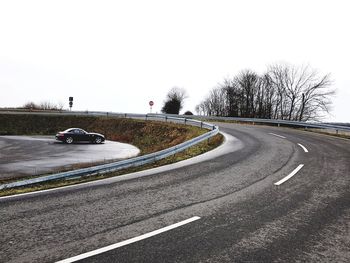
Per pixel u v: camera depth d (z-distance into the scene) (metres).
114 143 29.22
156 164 12.23
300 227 5.54
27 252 4.41
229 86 74.69
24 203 6.88
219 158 12.93
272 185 8.43
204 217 5.95
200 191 7.82
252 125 32.50
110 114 43.78
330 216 6.11
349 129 22.59
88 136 28.11
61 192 7.88
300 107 60.25
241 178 9.26
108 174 10.46
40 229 5.29
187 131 25.78
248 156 13.25
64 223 5.57
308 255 4.50
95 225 5.48
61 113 45.94
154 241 4.85
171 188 8.14
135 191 7.87
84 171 10.09
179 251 4.53
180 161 12.66
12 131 39.38
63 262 4.14
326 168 10.73
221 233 5.21
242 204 6.78
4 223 5.57
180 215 6.04
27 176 11.93
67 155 19.08
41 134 39.00
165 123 31.92
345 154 13.95
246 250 4.61
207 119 44.28
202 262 4.22
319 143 17.86
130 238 4.94
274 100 66.75
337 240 5.03
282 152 14.30
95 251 4.47
